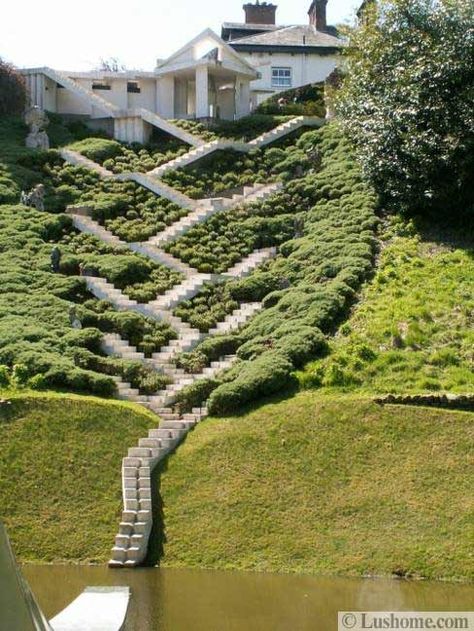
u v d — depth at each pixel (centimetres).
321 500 1969
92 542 1931
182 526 1955
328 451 2086
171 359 2653
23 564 1867
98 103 4425
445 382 2312
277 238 3366
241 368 2478
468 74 3238
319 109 4631
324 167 3791
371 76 3622
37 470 2088
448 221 3209
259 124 4372
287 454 2100
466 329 2556
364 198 3375
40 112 4175
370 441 2092
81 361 2542
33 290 2917
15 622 900
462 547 1805
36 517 1984
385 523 1889
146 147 4259
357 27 3956
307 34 5828
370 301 2759
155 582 1727
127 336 2758
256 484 2034
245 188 3709
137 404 2378
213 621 1465
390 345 2511
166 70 4775
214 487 2044
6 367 2420
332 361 2434
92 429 2203
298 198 3606
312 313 2672
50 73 4575
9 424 2189
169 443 2173
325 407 2217
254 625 1445
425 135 3209
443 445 2052
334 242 3106
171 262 3197
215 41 4769
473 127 3117
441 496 1927
